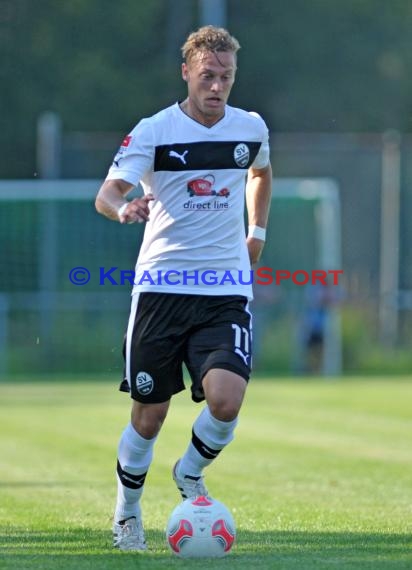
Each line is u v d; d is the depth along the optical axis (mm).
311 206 92438
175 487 33625
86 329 89750
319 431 50062
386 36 129000
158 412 22484
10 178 122188
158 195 22328
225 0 126812
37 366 88938
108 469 38000
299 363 88562
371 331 91125
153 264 22297
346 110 127250
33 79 123000
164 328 22141
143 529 23531
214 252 22219
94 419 55469
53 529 25219
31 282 90438
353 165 97875
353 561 20938
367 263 96375
